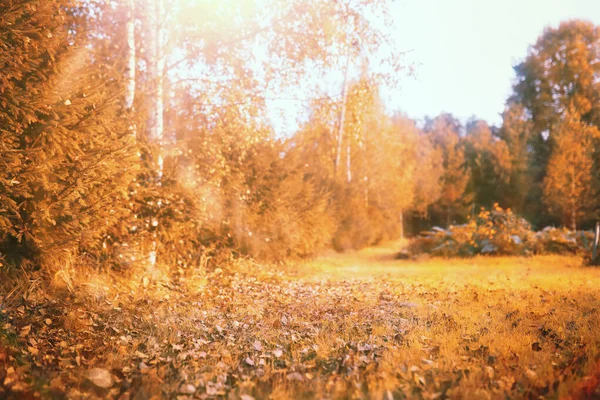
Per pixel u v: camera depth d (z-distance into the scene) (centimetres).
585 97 4094
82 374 395
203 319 623
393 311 695
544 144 4534
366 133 3078
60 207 630
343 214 2548
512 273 1340
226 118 1095
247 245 1355
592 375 384
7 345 430
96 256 823
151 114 1048
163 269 990
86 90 694
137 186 919
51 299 604
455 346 491
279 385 386
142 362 435
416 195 4606
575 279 1098
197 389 381
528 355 457
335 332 566
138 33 1160
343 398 362
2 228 586
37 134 612
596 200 3272
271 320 627
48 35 628
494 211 2198
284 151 1579
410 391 368
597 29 4150
